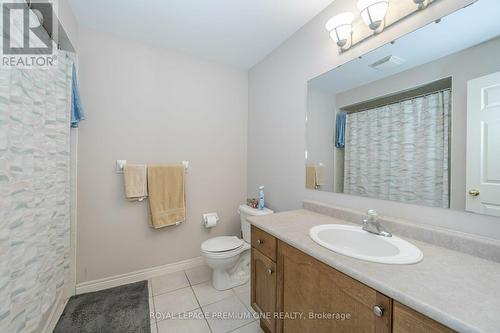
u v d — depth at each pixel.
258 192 2.32
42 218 1.21
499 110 0.84
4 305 0.85
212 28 1.78
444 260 0.82
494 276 0.71
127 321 1.47
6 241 0.87
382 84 1.23
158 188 1.98
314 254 0.91
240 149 2.52
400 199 1.15
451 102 0.96
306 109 1.71
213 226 2.34
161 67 2.05
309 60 1.69
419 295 0.60
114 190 1.87
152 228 2.04
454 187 0.96
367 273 0.72
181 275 2.07
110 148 1.85
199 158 2.27
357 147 1.36
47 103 1.31
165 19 1.66
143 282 1.94
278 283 1.17
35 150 1.13
